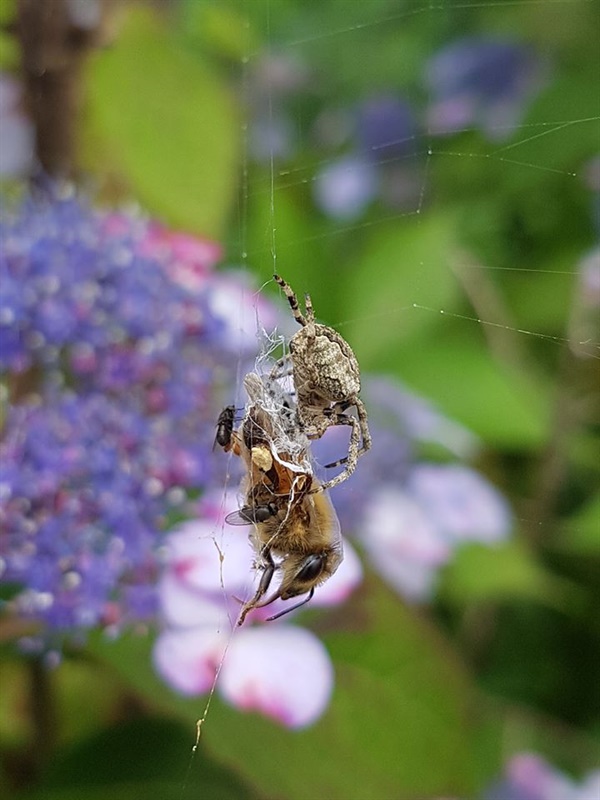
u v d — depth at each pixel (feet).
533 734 0.41
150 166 0.39
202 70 0.39
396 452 0.40
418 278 0.42
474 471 0.41
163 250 0.37
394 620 0.35
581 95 0.46
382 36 0.55
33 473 0.33
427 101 0.52
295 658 0.34
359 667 0.34
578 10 0.48
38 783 0.34
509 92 0.50
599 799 0.40
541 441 0.42
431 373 0.41
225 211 0.39
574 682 0.42
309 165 0.51
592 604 0.42
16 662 0.34
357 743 0.33
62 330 0.34
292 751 0.33
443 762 0.34
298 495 0.29
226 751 0.33
